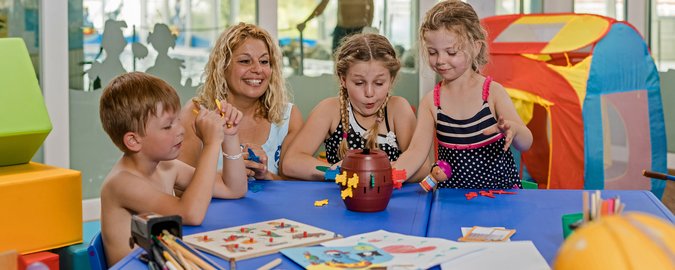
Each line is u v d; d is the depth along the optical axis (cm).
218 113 155
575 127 303
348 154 142
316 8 376
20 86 155
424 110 194
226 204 150
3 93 152
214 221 135
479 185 192
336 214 139
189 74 347
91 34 314
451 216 136
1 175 146
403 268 100
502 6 425
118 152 329
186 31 343
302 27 373
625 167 312
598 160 302
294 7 369
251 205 149
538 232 123
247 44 192
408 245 113
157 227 106
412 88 407
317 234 120
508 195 157
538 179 321
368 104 187
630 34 318
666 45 459
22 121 151
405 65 403
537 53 313
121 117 139
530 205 146
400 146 194
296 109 213
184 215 131
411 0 400
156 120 139
